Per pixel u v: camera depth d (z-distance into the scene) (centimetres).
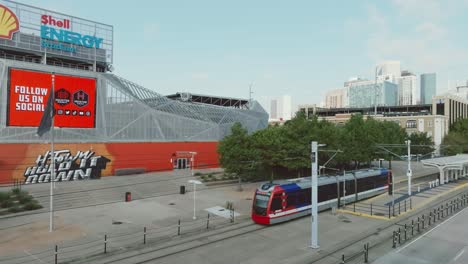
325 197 3281
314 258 2025
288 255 2075
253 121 7181
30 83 4106
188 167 5725
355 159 5609
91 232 2502
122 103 4919
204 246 2236
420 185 4919
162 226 2684
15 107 3991
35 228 2588
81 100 4500
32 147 4078
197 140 5869
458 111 11312
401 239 2388
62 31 4581
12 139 3959
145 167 5144
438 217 2994
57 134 4281
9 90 3956
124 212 3122
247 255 2070
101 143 4675
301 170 5381
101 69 5325
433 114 10350
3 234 2436
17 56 4544
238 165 4153
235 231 2588
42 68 4203
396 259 2002
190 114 5816
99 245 2223
